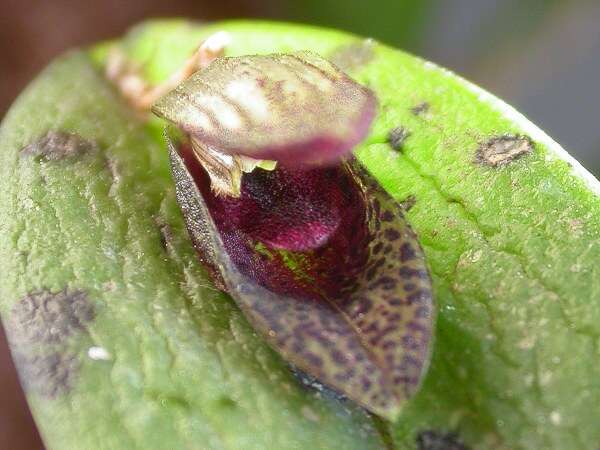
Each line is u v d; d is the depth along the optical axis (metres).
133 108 0.05
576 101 0.08
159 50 0.05
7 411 0.08
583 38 0.08
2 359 0.08
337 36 0.05
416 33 0.08
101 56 0.05
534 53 0.08
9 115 0.05
